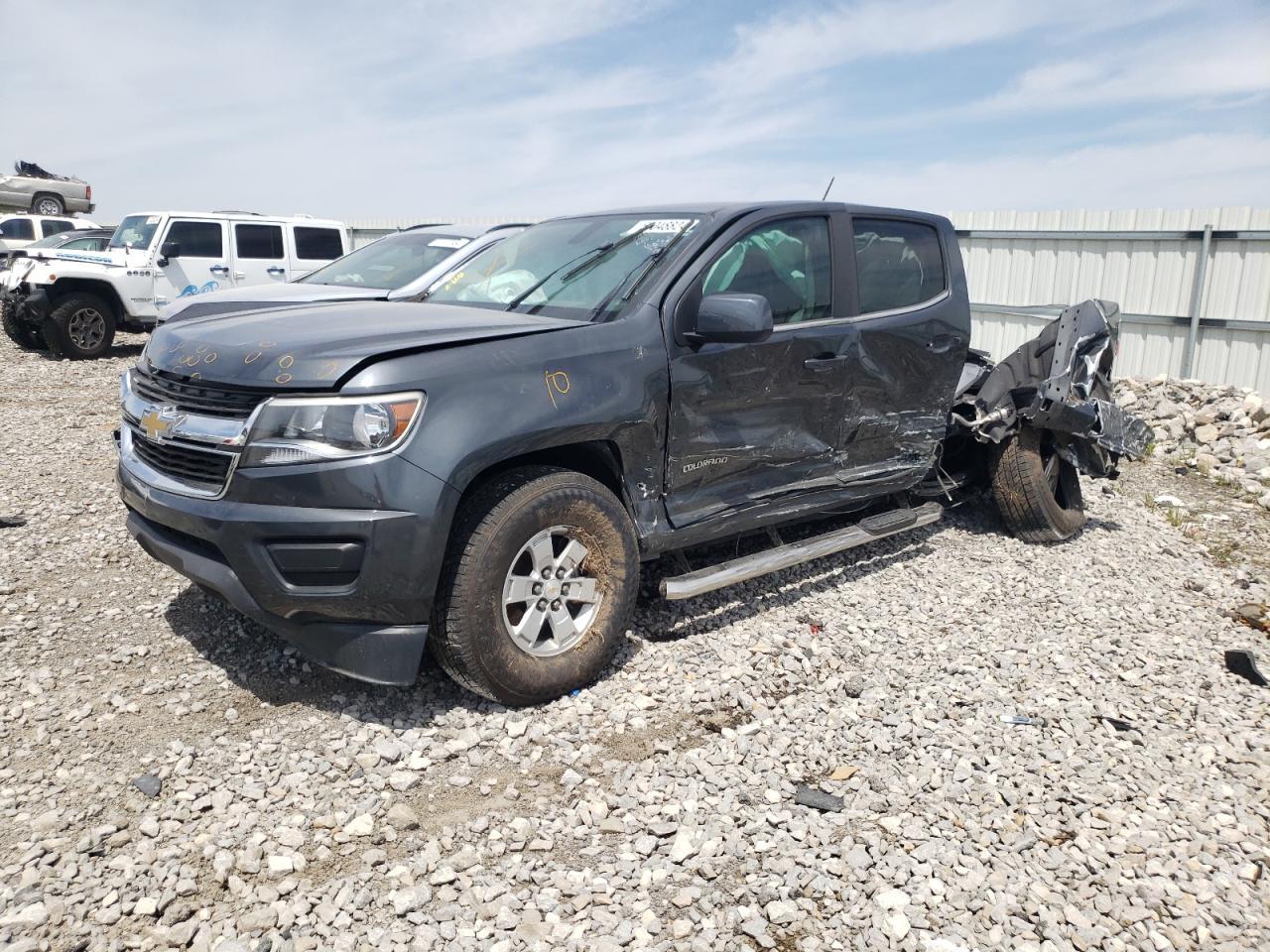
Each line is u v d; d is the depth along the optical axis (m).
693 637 4.28
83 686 3.62
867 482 4.91
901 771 3.27
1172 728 3.63
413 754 3.25
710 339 3.80
